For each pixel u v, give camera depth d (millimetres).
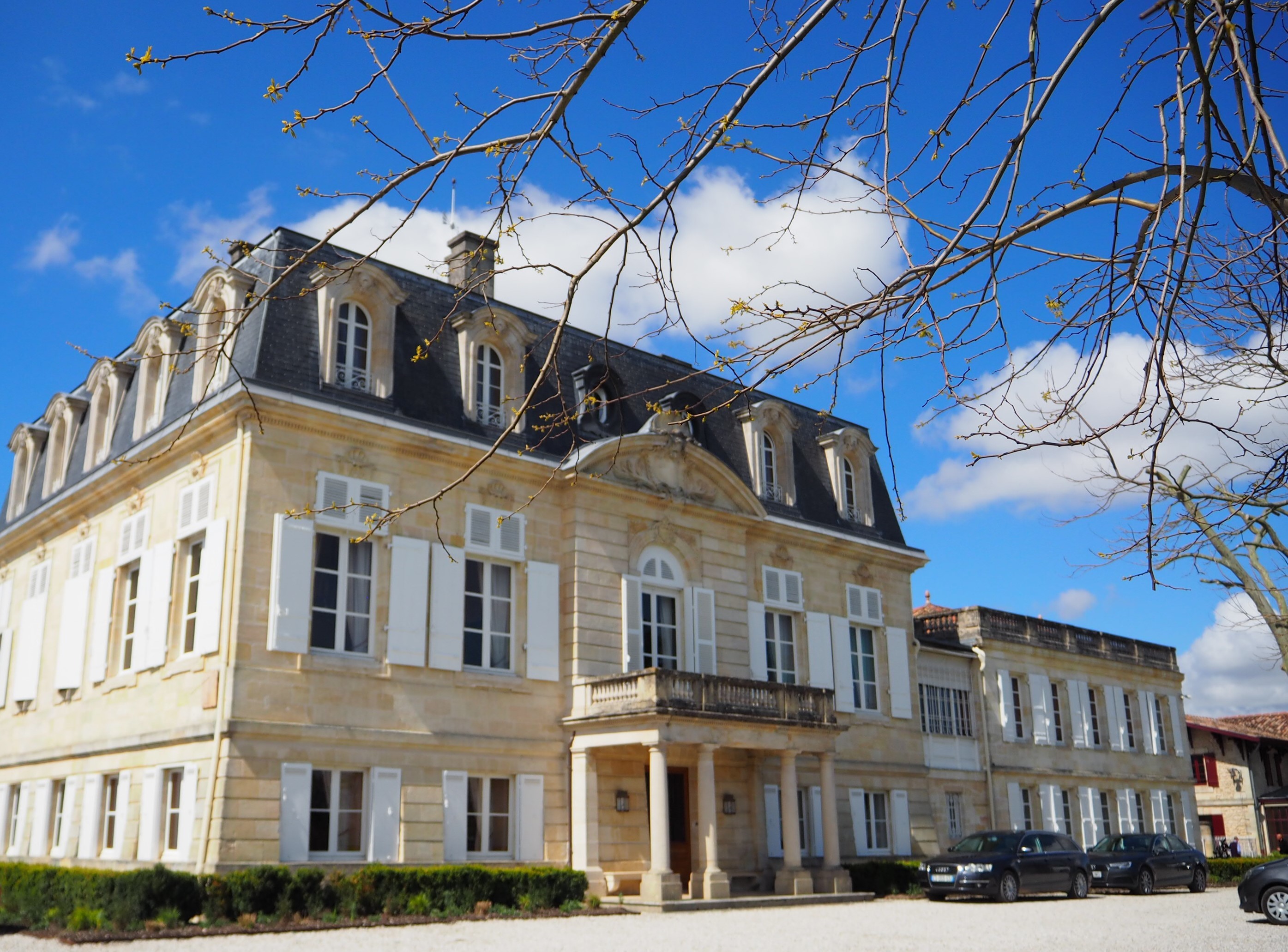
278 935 18047
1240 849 52719
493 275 6645
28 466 34188
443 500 25875
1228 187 6492
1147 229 6555
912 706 35938
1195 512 9766
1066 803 41500
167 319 7613
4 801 29438
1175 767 47625
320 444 24125
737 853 29484
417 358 7555
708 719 25922
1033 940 18609
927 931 20109
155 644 24406
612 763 27281
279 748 22141
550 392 28531
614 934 19125
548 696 26859
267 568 22844
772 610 32844
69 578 28969
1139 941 18422
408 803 23766
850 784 33125
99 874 19422
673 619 29938
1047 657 42469
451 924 20422
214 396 20422
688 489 30562
